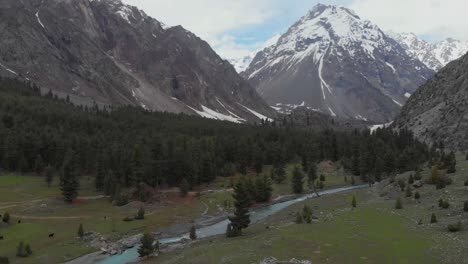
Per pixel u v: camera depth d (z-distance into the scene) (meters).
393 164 178.00
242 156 190.50
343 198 138.25
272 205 148.00
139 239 107.31
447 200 105.25
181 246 99.50
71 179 137.00
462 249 71.56
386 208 108.19
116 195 138.75
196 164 169.00
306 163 197.62
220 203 143.75
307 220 101.25
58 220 119.19
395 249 74.75
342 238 83.62
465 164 145.25
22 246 93.44
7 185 153.12
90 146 182.00
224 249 85.25
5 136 178.88
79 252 97.31
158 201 143.00
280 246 81.94
